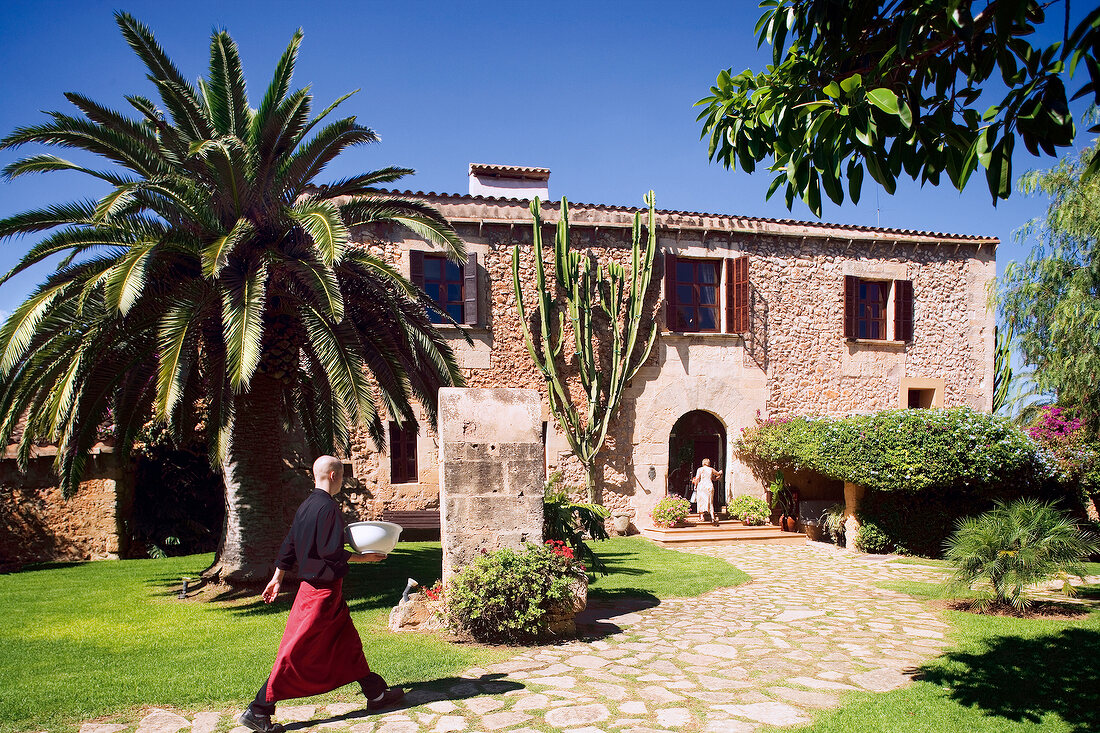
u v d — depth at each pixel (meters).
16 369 7.64
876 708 4.49
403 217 8.86
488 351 14.58
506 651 5.89
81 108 8.19
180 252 8.00
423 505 13.95
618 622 7.14
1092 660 5.59
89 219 7.89
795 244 16.69
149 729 4.08
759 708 4.50
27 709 4.38
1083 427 12.73
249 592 8.45
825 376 16.61
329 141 8.73
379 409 13.72
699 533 14.38
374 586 9.05
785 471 16.36
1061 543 7.59
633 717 4.29
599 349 15.30
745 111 4.55
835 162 3.89
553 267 15.21
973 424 12.54
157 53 8.46
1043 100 3.26
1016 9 3.12
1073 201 10.94
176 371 7.08
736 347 16.09
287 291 8.81
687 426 16.33
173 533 12.47
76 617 7.38
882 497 13.54
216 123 8.66
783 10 4.21
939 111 3.90
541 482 6.93
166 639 6.39
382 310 9.21
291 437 13.16
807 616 7.46
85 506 11.95
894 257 17.30
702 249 16.06
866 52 4.21
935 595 8.69
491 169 15.93
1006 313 12.77
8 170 7.71
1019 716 4.37
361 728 4.07
